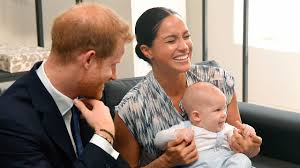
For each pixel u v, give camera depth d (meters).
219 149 1.57
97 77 1.14
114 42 1.12
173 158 1.49
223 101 1.58
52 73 1.14
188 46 1.52
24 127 1.08
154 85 1.60
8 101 1.11
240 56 3.42
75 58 1.11
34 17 2.82
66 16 1.11
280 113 2.02
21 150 1.06
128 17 2.93
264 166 1.94
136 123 1.58
